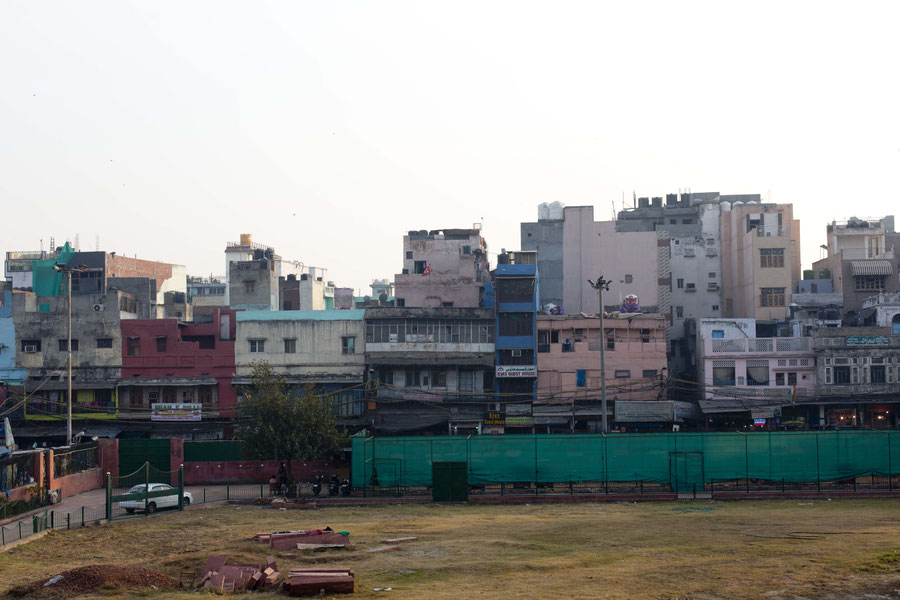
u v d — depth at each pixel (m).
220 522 41.41
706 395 72.88
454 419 70.56
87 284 83.50
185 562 31.00
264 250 104.25
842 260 91.50
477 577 27.14
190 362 73.00
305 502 47.16
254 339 72.88
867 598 22.02
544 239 94.31
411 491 49.28
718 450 48.69
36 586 26.72
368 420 70.50
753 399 71.75
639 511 42.84
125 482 57.38
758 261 88.12
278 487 52.56
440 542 33.84
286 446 53.38
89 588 26.50
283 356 72.88
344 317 73.00
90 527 40.25
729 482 48.50
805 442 48.72
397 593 25.03
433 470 47.84
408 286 82.56
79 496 52.47
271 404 54.31
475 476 49.00
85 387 72.12
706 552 29.45
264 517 43.09
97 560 32.44
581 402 73.50
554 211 95.38
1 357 74.12
